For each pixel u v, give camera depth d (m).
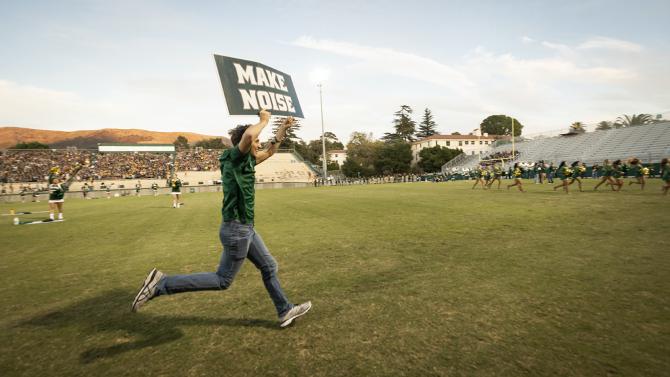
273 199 21.12
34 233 10.02
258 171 56.41
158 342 2.97
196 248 7.07
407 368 2.40
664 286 3.80
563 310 3.27
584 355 2.48
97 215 15.16
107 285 4.73
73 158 48.88
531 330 2.90
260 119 2.98
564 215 9.38
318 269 5.08
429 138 78.19
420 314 3.31
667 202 11.42
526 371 2.31
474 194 19.02
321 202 17.36
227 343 2.90
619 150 38.75
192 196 32.19
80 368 2.58
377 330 3.02
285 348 2.77
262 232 8.66
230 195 2.96
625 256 5.07
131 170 49.09
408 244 6.54
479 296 3.72
